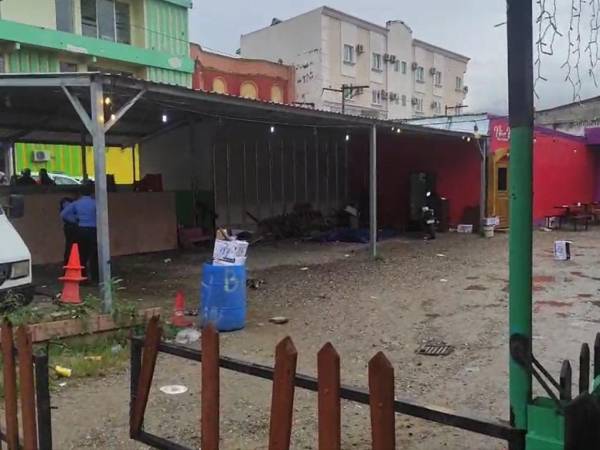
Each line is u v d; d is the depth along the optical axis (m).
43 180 15.58
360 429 4.30
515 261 2.08
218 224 16.59
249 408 4.71
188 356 2.78
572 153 23.17
